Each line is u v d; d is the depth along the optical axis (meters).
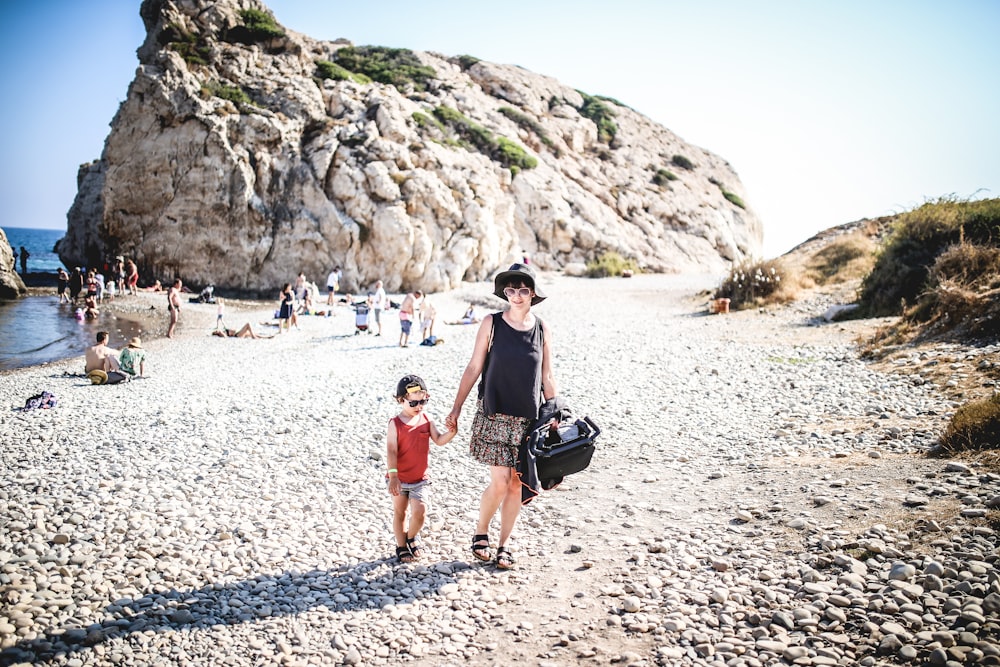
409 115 42.41
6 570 5.16
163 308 29.22
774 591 4.68
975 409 7.23
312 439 9.29
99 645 4.28
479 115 53.75
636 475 7.75
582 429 5.39
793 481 6.85
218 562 5.54
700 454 8.41
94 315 26.09
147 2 38.19
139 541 5.85
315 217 34.94
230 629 4.56
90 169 43.16
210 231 33.78
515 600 4.99
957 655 3.62
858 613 4.23
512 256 43.91
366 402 11.72
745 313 22.31
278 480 7.65
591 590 5.04
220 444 9.02
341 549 5.93
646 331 19.80
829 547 5.17
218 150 33.44
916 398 9.78
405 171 37.38
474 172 42.34
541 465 5.19
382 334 23.22
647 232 54.62
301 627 4.60
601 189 55.16
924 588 4.41
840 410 9.73
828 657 3.84
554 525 6.43
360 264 35.38
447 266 37.41
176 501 6.84
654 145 70.25
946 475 6.24
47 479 7.40
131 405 11.85
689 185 64.81
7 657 4.07
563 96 68.06
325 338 22.50
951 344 12.34
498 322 5.32
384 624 4.65
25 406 11.50
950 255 15.24
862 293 19.22
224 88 35.34
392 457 5.51
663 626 4.40
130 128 33.75
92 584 5.07
